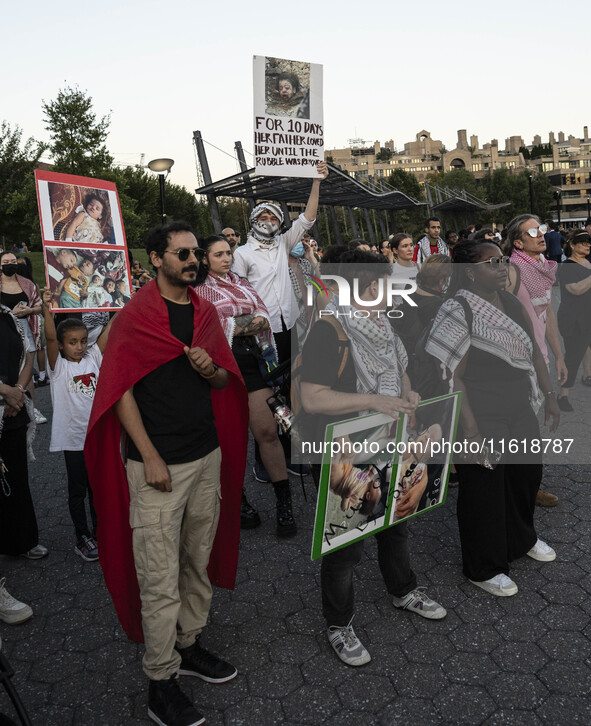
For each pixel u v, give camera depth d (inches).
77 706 92.7
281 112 164.2
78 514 137.4
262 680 96.2
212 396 103.8
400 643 103.1
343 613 100.3
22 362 132.0
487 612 110.3
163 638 88.0
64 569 134.0
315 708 89.6
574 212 4397.1
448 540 136.9
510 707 87.7
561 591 115.3
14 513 132.3
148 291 90.5
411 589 110.4
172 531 88.8
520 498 121.4
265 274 170.2
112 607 119.0
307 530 145.4
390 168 5629.9
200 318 94.0
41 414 254.8
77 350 136.6
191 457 90.2
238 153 490.9
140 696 94.6
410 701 89.9
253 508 153.3
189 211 1861.5
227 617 113.3
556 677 93.1
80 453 135.8
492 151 5915.4
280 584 123.6
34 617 116.3
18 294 234.1
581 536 135.1
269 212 169.5
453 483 163.9
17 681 98.5
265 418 141.4
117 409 87.5
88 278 149.9
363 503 93.0
